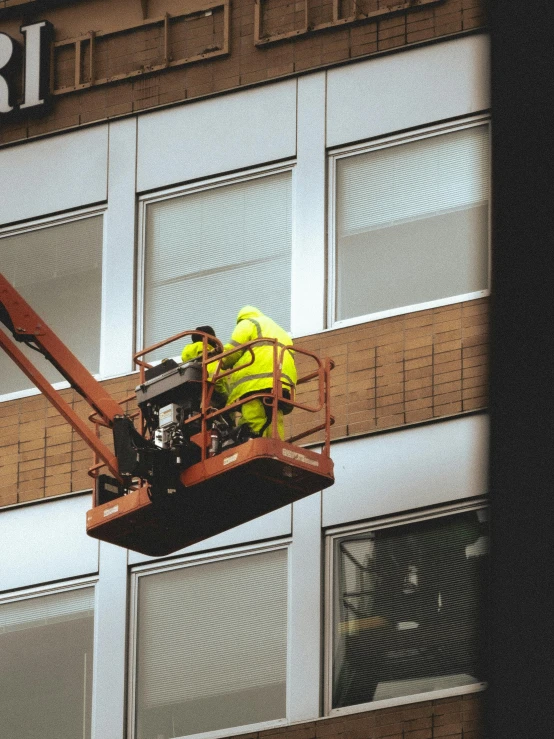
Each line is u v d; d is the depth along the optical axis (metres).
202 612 35.12
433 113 35.91
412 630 33.34
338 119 36.62
